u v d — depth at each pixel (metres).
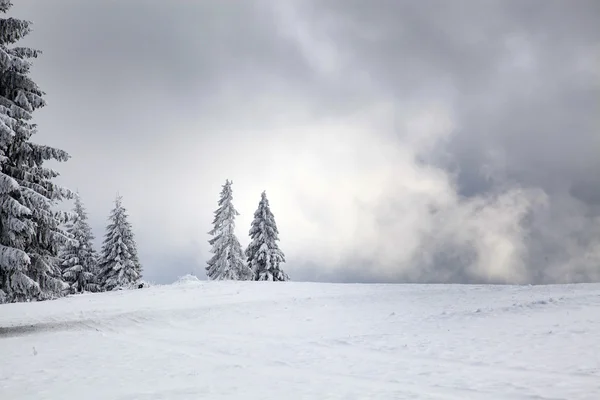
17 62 18.72
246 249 57.69
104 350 15.05
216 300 28.73
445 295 27.81
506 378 10.28
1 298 17.84
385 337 16.30
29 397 9.30
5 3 19.11
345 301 27.22
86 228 57.62
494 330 16.11
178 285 40.75
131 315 23.05
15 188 17.55
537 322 16.84
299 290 33.75
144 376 11.15
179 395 9.29
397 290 32.06
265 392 9.50
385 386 9.95
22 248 18.70
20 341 16.95
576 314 17.70
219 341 16.80
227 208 57.81
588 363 11.12
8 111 18.33
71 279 55.03
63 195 20.28
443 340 15.12
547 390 9.23
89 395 9.39
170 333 18.88
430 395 9.16
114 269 56.03
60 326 20.72
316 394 9.31
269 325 20.50
